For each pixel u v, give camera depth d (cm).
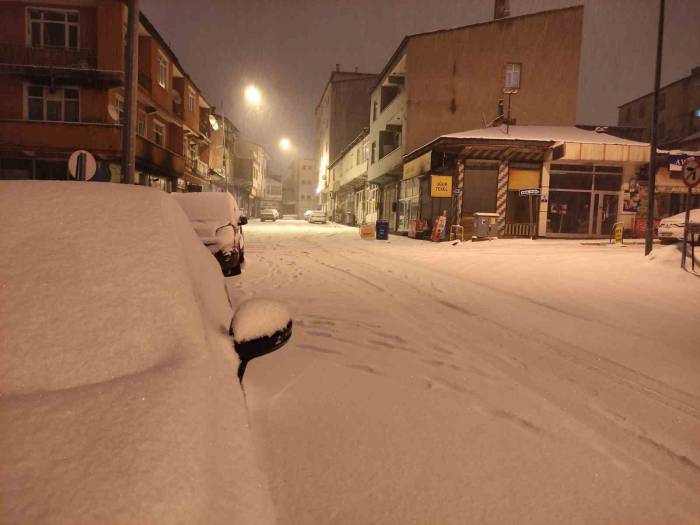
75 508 123
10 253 220
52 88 2316
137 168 2653
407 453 302
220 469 153
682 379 461
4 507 120
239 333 246
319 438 316
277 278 1064
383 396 393
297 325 634
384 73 3347
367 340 571
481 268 1221
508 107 2495
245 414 187
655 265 1080
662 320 705
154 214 265
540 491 266
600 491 268
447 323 672
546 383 442
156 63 2802
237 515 141
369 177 3994
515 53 2689
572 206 2300
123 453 141
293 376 431
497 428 343
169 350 195
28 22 2352
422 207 2673
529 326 664
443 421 350
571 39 2678
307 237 2652
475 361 501
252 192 7769
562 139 2259
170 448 145
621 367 495
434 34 2695
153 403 161
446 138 2120
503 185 2253
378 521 236
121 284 215
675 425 359
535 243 1925
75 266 219
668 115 4688
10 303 197
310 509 243
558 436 334
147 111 2867
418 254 1602
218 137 4959
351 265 1316
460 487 267
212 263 337
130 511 124
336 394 393
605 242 1975
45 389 169
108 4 2316
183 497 132
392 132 3328
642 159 2203
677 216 1644
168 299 214
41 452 138
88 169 1055
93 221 247
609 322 692
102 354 185
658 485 277
